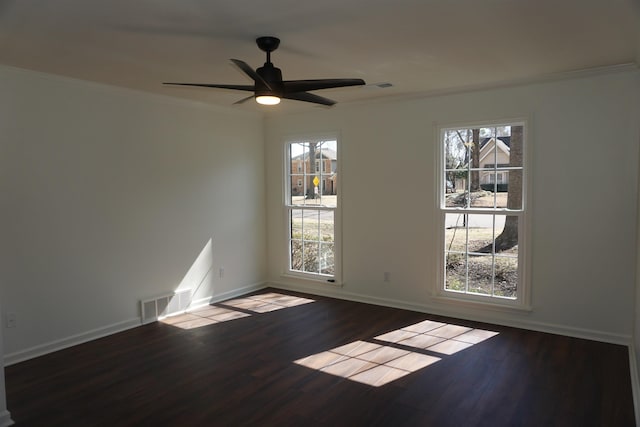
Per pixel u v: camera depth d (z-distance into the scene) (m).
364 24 2.63
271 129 5.89
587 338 3.98
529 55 3.33
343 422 2.67
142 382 3.22
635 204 3.73
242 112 5.59
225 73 3.73
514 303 4.33
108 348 3.87
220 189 5.35
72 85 3.88
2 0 2.24
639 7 2.39
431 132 4.66
